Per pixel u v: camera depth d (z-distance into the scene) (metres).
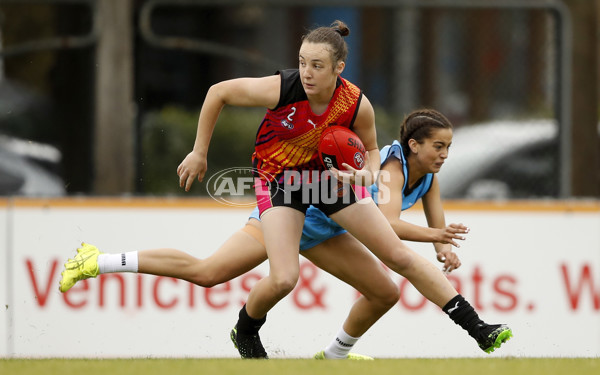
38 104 27.31
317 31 13.00
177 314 19.45
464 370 11.98
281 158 13.77
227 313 19.47
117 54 26.14
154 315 19.45
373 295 14.73
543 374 11.66
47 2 25.83
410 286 19.56
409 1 26.61
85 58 27.03
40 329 19.59
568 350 20.17
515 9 26.53
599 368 12.47
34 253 19.84
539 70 28.72
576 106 30.52
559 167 25.34
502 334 13.57
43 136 27.14
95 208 20.00
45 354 19.56
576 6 30.77
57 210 19.95
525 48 29.02
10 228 19.84
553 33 26.25
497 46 29.27
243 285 19.50
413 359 14.28
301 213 13.90
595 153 30.31
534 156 28.33
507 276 20.17
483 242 20.22
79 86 27.12
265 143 13.86
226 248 14.49
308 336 19.45
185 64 27.72
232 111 27.69
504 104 29.42
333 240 14.64
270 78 13.49
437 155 14.64
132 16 26.59
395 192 14.57
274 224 13.72
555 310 20.22
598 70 32.03
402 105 29.23
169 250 14.42
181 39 27.12
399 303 19.52
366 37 29.17
